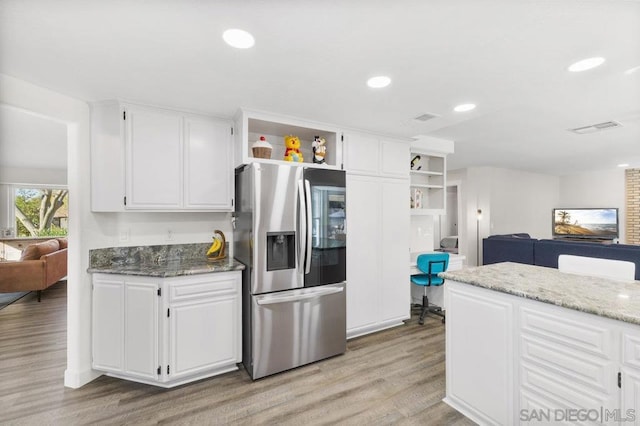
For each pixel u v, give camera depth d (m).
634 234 6.86
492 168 6.64
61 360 2.61
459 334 1.91
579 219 7.49
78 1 1.17
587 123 3.36
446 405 1.99
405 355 2.70
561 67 1.75
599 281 1.77
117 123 2.23
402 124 2.85
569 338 1.39
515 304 1.60
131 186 2.27
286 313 2.41
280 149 3.00
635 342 1.20
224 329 2.32
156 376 2.12
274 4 1.20
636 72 2.11
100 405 1.99
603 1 1.18
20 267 4.25
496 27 1.37
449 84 1.98
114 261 2.46
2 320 3.60
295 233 2.46
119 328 2.20
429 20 1.31
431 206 4.23
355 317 2.98
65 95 2.12
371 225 3.10
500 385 1.67
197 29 1.38
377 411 1.93
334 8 1.23
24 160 5.25
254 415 1.89
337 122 2.78
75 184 2.21
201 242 2.83
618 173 7.09
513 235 6.11
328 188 2.63
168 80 1.91
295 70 1.78
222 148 2.61
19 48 1.53
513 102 2.30
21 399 2.06
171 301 2.12
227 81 1.93
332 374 2.38
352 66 1.74
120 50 1.56
